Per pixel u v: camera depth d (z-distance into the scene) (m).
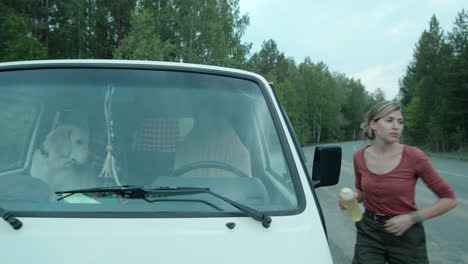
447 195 2.74
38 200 1.92
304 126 88.25
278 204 2.00
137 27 26.16
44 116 2.23
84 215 1.81
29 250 1.67
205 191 1.98
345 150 46.41
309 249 1.79
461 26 42.28
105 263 1.64
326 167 2.24
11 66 2.34
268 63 86.31
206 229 1.79
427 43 64.94
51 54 36.31
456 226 7.48
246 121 2.37
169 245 1.71
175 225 1.79
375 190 2.87
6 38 20.83
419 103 52.25
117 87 2.31
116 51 25.88
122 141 2.20
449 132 44.12
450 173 18.66
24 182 2.06
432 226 7.48
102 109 2.25
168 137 2.24
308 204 1.99
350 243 6.23
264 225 1.82
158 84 2.36
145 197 1.92
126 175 2.11
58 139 2.18
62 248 1.68
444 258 5.58
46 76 2.31
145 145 2.21
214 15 30.84
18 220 1.75
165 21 30.94
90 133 2.20
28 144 2.19
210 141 2.30
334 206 9.44
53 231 1.73
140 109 2.27
